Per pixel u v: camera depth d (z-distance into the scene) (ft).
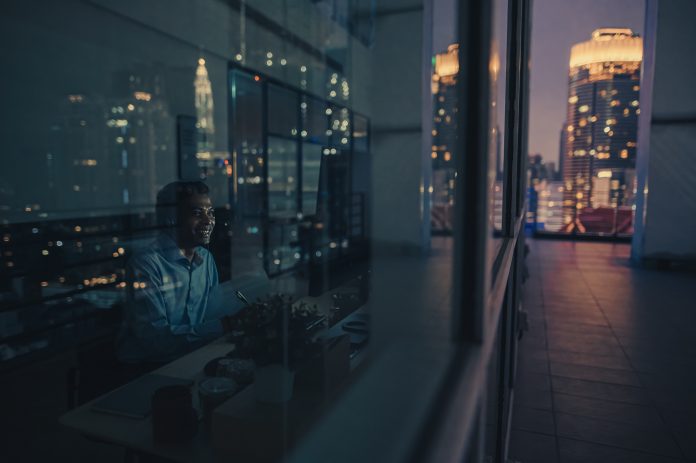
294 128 22.95
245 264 12.39
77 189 15.78
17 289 11.10
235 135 22.00
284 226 19.54
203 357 5.03
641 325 13.58
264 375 3.24
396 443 1.18
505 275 3.00
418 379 1.50
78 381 5.57
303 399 3.29
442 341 1.82
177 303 6.34
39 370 9.59
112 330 10.41
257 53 22.18
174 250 6.46
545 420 8.23
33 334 10.20
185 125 19.35
